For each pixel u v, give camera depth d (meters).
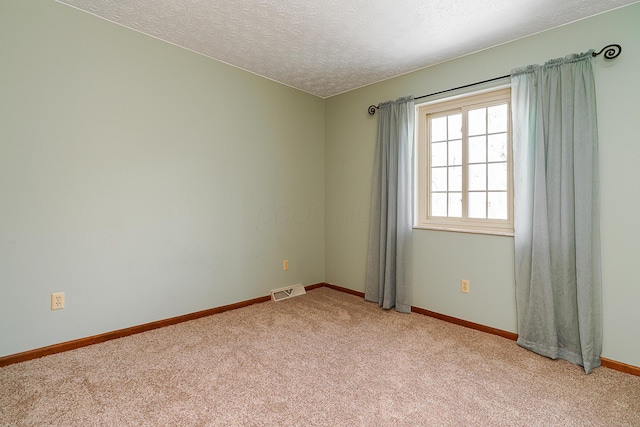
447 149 2.97
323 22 2.27
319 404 1.65
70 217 2.20
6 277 1.98
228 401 1.66
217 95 2.97
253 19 2.25
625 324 2.00
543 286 2.23
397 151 3.12
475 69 2.67
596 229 2.06
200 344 2.34
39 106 2.06
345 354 2.21
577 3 1.97
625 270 2.00
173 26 2.38
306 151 3.81
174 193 2.71
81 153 2.23
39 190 2.07
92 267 2.30
